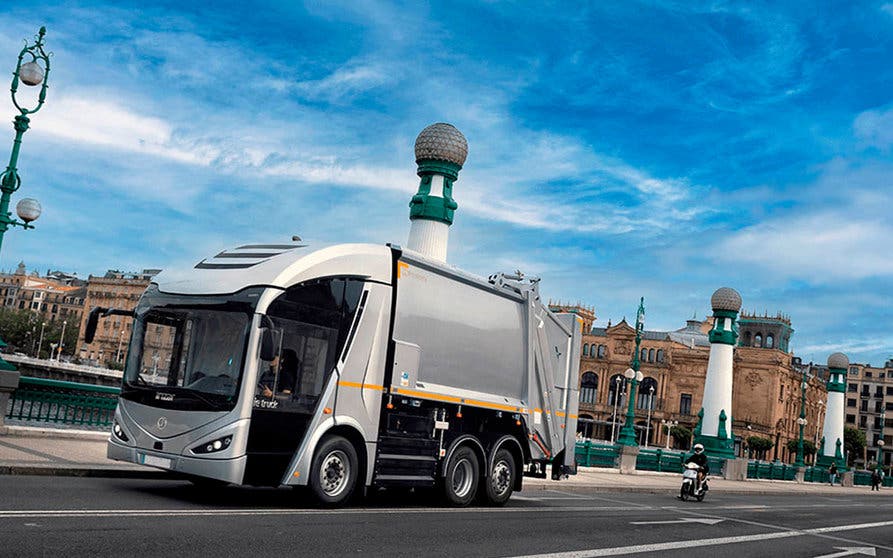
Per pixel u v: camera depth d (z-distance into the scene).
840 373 71.81
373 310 12.06
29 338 137.75
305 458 11.02
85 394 17.45
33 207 16.83
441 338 13.35
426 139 25.08
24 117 16.62
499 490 14.77
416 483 12.72
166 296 11.27
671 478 36.12
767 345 121.31
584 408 117.56
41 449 14.01
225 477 10.25
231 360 10.54
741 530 15.76
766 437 110.19
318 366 11.25
